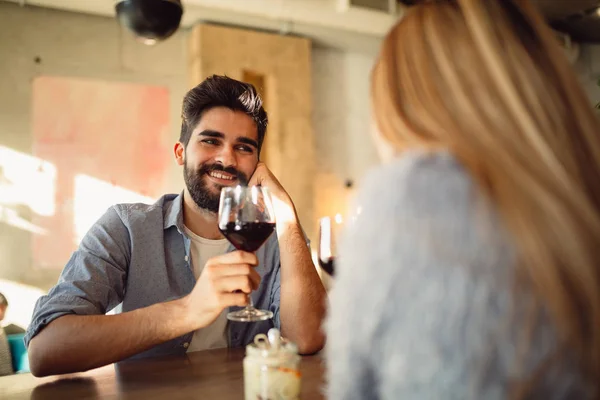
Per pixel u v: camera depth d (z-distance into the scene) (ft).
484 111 2.05
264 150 16.88
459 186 1.95
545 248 1.84
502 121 2.02
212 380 3.78
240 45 16.12
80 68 14.61
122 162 14.83
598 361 1.85
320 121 18.28
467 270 1.83
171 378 3.87
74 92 14.47
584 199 1.94
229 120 5.66
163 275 5.55
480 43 2.13
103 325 4.15
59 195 14.08
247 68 16.24
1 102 13.78
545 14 17.16
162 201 5.96
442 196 1.94
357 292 2.03
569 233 1.86
